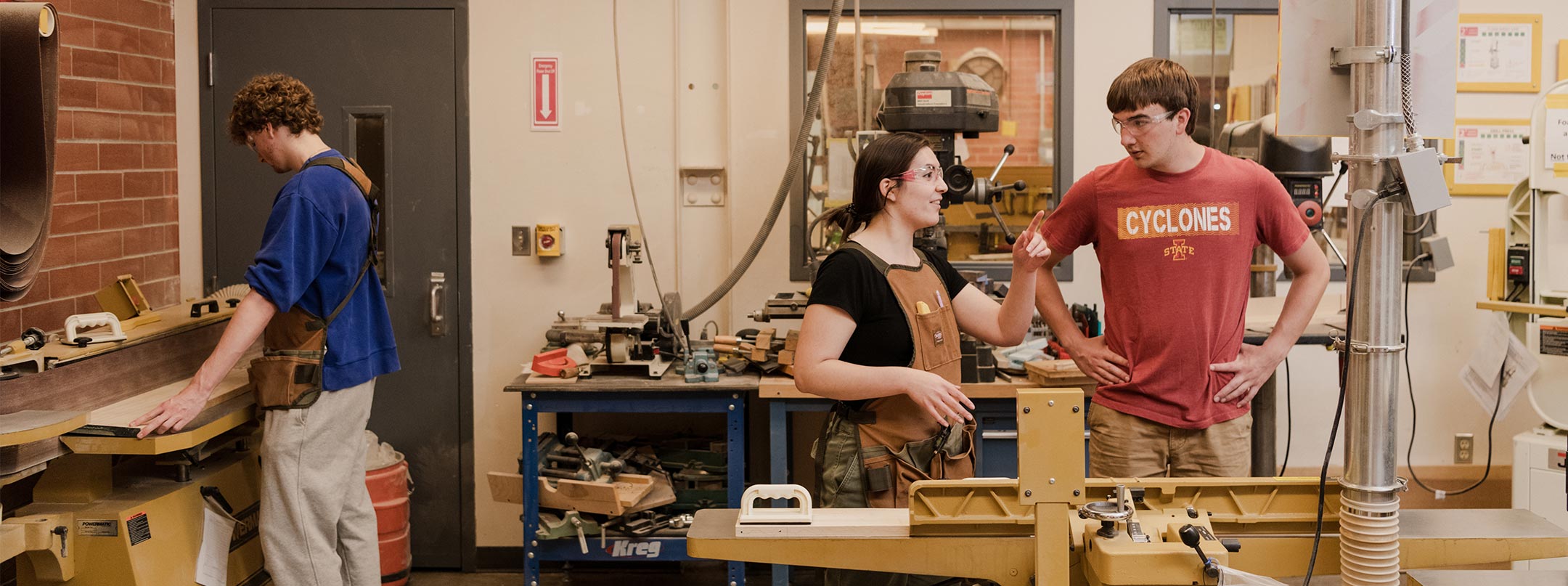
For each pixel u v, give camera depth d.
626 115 3.93
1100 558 1.72
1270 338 2.57
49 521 2.70
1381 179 1.74
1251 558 1.88
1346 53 1.76
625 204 3.96
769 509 1.94
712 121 3.94
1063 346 2.67
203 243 3.96
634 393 3.40
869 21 3.94
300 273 2.77
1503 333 3.50
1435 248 3.64
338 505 2.96
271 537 2.91
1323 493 1.81
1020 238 2.21
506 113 3.92
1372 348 1.75
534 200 3.95
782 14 3.89
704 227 3.97
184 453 3.02
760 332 3.52
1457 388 4.05
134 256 3.63
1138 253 2.51
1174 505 1.91
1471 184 3.97
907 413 2.26
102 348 2.91
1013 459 3.39
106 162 3.46
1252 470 3.31
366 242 2.97
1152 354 2.52
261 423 3.39
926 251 2.48
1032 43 3.96
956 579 2.18
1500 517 1.94
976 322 2.46
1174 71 2.39
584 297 3.98
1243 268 2.52
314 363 2.88
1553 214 3.38
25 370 2.68
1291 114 1.80
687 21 3.91
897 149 2.27
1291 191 3.33
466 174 3.93
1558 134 3.30
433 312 3.95
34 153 2.53
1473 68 3.95
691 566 4.03
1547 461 3.43
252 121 2.89
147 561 2.83
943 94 3.29
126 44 3.58
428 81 3.91
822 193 3.96
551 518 3.45
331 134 3.92
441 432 4.02
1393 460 1.78
